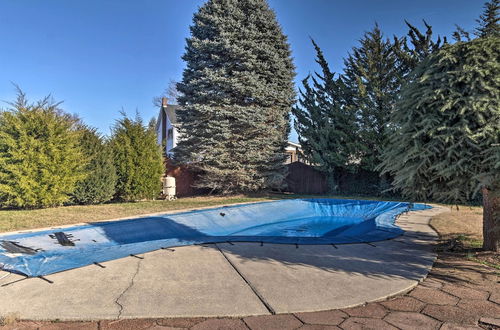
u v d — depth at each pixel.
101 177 10.74
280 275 3.78
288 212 11.30
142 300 3.02
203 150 14.08
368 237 6.01
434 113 4.44
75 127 10.91
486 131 3.93
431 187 4.92
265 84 14.60
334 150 16.11
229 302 2.98
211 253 4.77
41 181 8.98
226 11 14.02
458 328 2.48
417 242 5.64
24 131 8.70
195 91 14.32
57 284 3.45
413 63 14.12
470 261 4.40
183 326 2.54
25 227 6.57
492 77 4.10
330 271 3.94
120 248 5.04
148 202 11.65
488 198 4.77
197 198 13.81
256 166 14.47
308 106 16.94
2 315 2.70
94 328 2.52
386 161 5.23
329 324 2.57
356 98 15.56
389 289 3.31
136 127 12.25
